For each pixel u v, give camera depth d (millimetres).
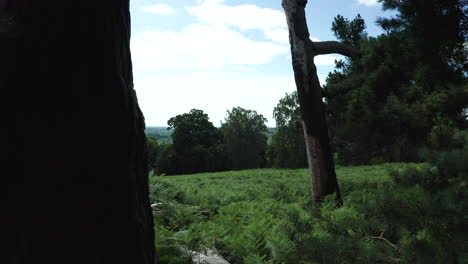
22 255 1258
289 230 3572
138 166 1617
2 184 1218
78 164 1316
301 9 8367
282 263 3977
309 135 8422
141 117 1650
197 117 62219
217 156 60344
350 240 2830
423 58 6234
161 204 6539
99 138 1348
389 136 20750
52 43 1209
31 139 1234
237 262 4379
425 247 2348
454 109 7066
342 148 29531
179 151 58906
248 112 64875
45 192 1272
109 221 1418
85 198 1349
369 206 3002
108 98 1353
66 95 1268
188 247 3994
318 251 2826
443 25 5410
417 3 5598
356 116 19688
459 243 2211
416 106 15000
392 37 7172
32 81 1209
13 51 1157
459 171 3727
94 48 1286
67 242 1330
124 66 1518
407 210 2654
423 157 4504
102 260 1411
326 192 8242
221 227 5445
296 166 51781
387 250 2670
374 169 21188
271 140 61000
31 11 1165
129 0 1600
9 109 1195
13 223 1241
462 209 2404
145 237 1642
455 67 6109
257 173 26922
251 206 7648
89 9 1240
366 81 16297
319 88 8430
